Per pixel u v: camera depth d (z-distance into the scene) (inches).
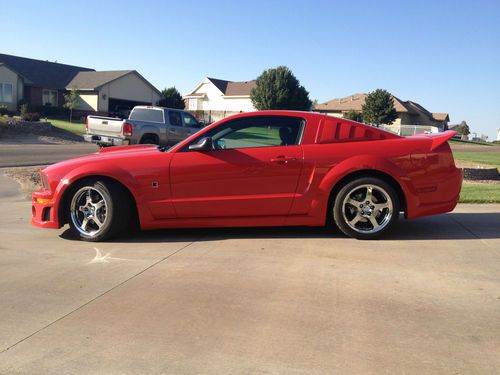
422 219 265.3
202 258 192.5
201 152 216.5
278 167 213.6
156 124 609.9
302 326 130.3
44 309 143.6
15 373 108.6
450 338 123.4
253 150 216.5
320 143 217.3
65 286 162.6
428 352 116.3
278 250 202.7
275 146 217.8
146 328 130.0
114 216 216.1
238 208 215.9
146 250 205.6
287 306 143.7
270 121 221.0
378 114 2413.9
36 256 198.4
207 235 230.8
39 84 1863.9
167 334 126.4
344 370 108.3
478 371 107.8
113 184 216.4
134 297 151.9
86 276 172.4
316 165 213.5
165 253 200.5
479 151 1418.6
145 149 240.2
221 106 2741.1
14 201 358.3
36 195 224.8
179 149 218.7
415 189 215.2
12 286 163.2
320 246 208.4
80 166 216.8
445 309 141.4
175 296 152.3
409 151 215.2
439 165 217.2
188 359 113.7
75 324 133.1
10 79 1701.5
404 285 160.7
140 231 240.4
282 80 2253.9
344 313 138.6
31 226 259.1
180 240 221.9
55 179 218.5
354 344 120.3
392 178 215.2
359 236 217.2
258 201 215.0
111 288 160.1
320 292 154.6
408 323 132.0
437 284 161.6
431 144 218.5
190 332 127.4
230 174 214.1
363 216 217.2
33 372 108.9
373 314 137.9
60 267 183.2
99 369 110.0
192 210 215.8
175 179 214.1
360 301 147.2
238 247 208.2
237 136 219.9
